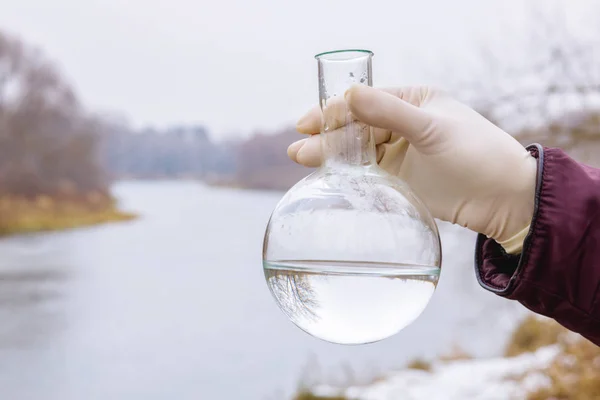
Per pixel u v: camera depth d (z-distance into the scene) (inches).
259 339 173.3
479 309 167.3
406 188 27.6
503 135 36.2
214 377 162.4
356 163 27.6
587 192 30.8
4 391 158.4
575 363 140.6
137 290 181.0
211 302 181.0
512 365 151.6
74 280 176.6
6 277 170.2
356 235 24.9
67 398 159.0
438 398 141.9
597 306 30.7
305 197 26.5
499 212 35.6
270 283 27.1
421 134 34.5
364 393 151.3
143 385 161.8
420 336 172.2
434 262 26.3
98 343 168.4
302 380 159.2
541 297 31.8
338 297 24.8
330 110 28.1
